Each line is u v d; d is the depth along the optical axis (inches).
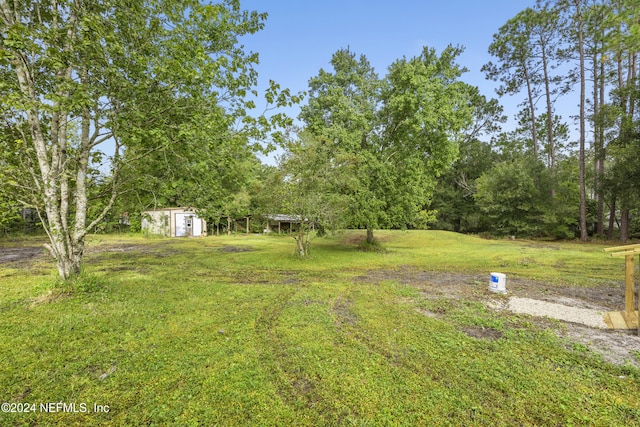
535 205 836.6
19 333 159.3
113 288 252.8
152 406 102.0
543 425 94.2
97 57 197.8
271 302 225.3
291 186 438.0
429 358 136.6
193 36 240.1
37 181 217.9
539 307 211.8
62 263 234.2
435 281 306.7
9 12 199.2
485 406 103.0
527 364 131.0
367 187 533.6
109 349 143.2
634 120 638.5
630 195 655.1
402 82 535.5
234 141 233.5
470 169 1232.8
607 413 98.7
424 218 601.0
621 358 136.9
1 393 108.1
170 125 226.7
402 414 99.1
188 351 142.1
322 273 353.1
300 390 112.8
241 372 123.8
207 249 604.4
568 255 492.4
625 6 221.8
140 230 984.3
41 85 227.1
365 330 169.6
